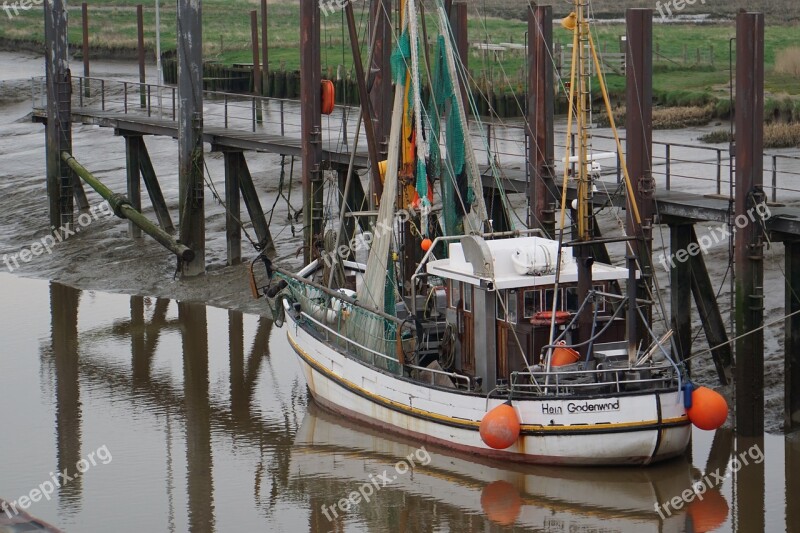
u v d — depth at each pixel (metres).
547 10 28.41
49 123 44.16
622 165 22.98
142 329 33.59
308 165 32.22
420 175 25.88
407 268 27.39
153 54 86.50
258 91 59.03
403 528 20.84
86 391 28.59
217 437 25.44
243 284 36.53
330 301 26.91
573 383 22.55
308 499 22.19
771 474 22.19
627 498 21.58
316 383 26.81
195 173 37.66
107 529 21.27
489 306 23.25
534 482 22.36
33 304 36.53
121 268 39.38
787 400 23.59
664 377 22.53
